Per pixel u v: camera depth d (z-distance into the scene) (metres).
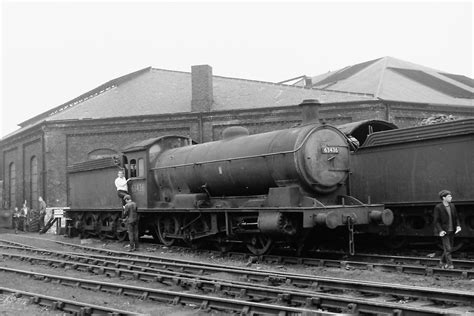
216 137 27.61
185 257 15.06
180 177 16.56
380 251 15.16
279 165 13.20
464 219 13.61
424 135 14.20
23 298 9.57
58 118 29.34
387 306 7.14
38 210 30.19
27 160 32.97
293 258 13.02
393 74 31.39
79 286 10.75
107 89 32.53
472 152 13.07
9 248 19.30
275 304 8.36
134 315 7.42
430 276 10.60
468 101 29.70
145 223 18.64
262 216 13.23
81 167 22.42
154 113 28.56
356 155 16.17
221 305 8.13
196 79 28.25
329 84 33.78
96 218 21.25
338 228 14.23
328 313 6.83
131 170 18.83
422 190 14.28
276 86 28.89
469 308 7.55
